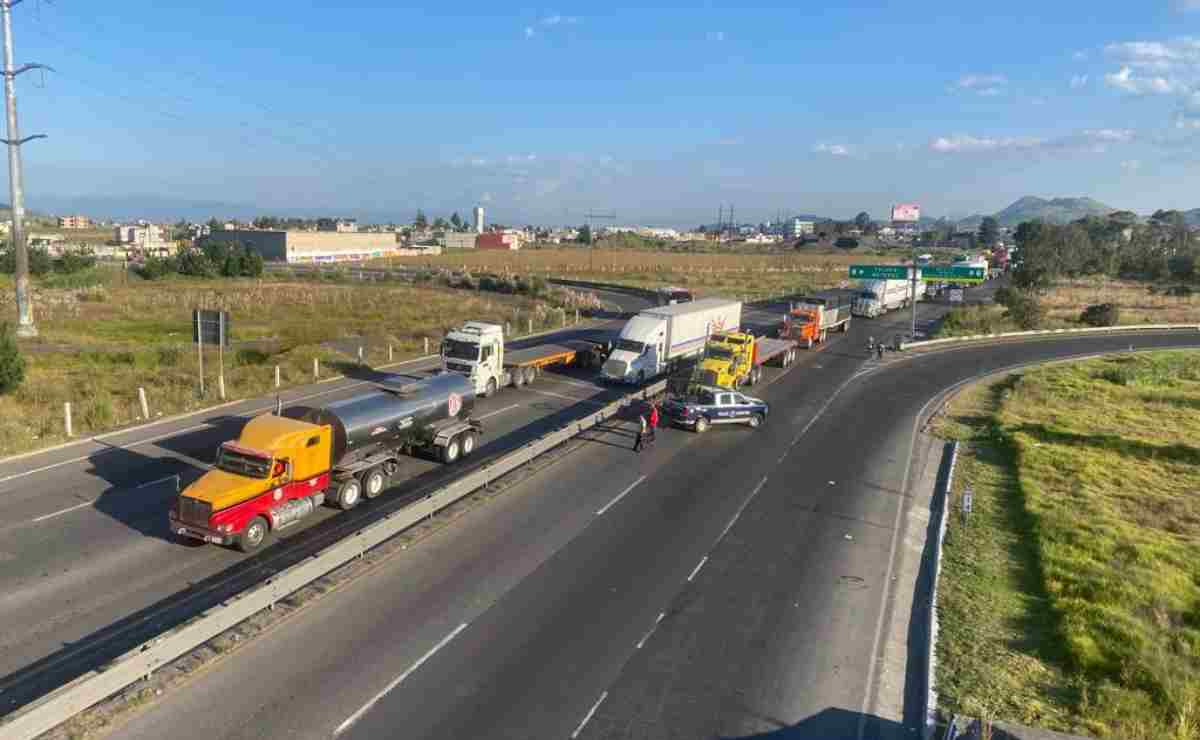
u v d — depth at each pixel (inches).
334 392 1258.6
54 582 588.4
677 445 1058.1
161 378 1274.6
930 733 444.8
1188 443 1143.0
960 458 1080.2
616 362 1391.5
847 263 5846.5
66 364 1363.2
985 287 4256.9
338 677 480.1
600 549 698.2
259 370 1349.7
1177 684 501.4
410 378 946.1
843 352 2007.9
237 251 3777.1
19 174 1584.6
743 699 481.7
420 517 702.5
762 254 7308.1
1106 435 1165.1
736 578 653.3
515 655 515.2
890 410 1363.2
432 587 608.1
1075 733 456.4
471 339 1256.8
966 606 619.8
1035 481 947.3
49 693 415.5
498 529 732.7
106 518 716.0
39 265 3216.0
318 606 569.3
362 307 2455.7
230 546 668.7
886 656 543.2
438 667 496.4
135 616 546.0
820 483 927.7
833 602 619.8
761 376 1622.8
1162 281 4569.4
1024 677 519.2
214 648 505.7
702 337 1622.8
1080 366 1893.5
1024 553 740.0
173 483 813.2
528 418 1155.9
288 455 682.8
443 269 4515.3
